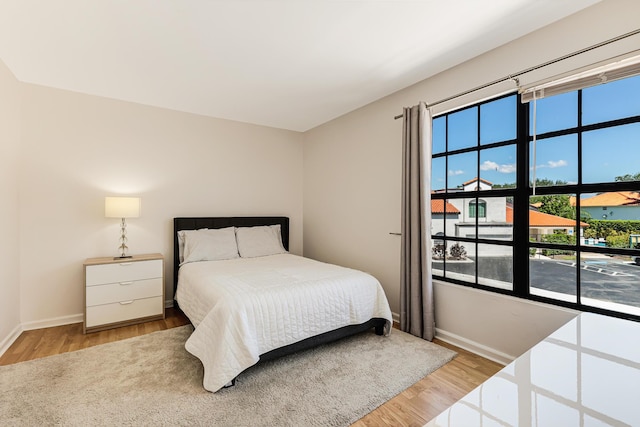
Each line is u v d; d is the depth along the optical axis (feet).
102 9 6.02
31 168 9.68
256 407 5.73
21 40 7.16
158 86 9.93
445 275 9.30
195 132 12.81
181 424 5.26
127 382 6.54
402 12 6.16
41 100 9.82
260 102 11.43
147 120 11.72
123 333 9.40
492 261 8.11
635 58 5.07
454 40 7.23
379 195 11.15
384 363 7.37
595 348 3.85
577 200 6.52
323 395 6.10
